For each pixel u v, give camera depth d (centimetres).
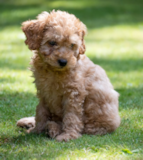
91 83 664
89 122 676
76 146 581
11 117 766
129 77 1264
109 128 677
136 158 529
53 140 622
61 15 646
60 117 692
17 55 1602
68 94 641
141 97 964
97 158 521
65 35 611
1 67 1315
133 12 3203
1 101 862
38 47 630
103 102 670
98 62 1561
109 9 3275
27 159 514
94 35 2317
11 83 1056
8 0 3638
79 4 3447
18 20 2684
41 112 693
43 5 3353
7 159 517
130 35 2342
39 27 626
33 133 671
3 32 2272
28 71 1266
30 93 973
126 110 838
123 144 594
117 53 1805
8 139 627
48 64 628
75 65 643
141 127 716
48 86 647
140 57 1709
